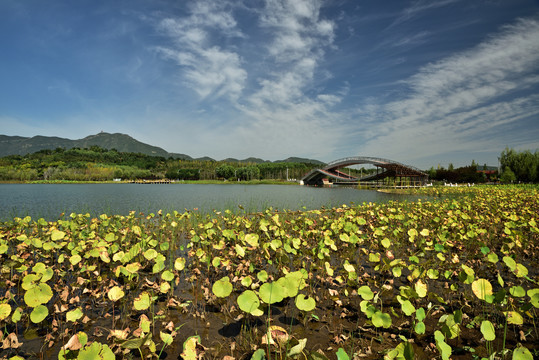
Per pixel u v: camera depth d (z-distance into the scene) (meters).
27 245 5.82
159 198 25.48
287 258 5.39
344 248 7.31
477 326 3.78
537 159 51.66
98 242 5.63
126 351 3.02
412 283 4.84
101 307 4.23
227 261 5.18
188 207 17.58
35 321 3.07
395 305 4.40
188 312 4.16
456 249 6.68
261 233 8.02
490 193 22.02
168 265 6.12
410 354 2.57
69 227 7.54
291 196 29.98
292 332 3.67
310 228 8.38
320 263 5.71
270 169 126.38
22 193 33.12
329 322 3.92
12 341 3.11
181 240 8.28
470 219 9.88
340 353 2.43
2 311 3.22
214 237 7.27
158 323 3.86
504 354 2.94
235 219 9.13
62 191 38.06
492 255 4.97
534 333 3.65
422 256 6.45
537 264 6.20
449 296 4.67
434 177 72.94
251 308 3.17
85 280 4.58
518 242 6.29
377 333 3.62
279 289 3.27
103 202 21.11
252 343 3.38
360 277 5.38
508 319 3.16
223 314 4.11
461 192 31.27
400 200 22.92
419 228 9.12
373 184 60.12
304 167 125.56
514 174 53.06
